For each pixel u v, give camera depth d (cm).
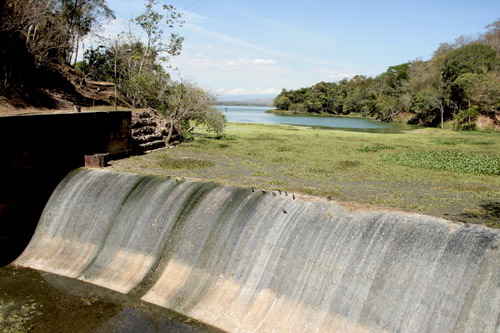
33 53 3000
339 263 955
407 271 869
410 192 1691
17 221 1573
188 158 2567
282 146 3416
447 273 826
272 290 1005
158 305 1085
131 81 3962
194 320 1012
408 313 824
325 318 905
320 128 6462
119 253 1314
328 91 13175
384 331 830
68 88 3453
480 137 5153
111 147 2289
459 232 878
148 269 1220
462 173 2192
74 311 1065
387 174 2136
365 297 884
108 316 1039
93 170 1766
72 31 4056
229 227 1164
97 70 4750
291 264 1015
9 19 2633
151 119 3319
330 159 2689
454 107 7406
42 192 1694
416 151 3241
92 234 1413
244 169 2222
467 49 7312
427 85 8344
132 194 1437
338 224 1026
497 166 2359
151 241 1273
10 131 1535
